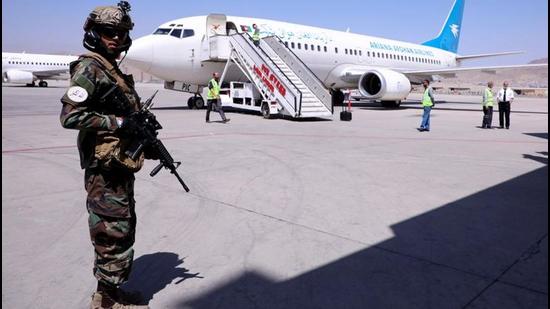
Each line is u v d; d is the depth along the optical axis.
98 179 2.54
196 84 18.95
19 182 6.04
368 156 8.45
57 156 7.98
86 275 3.31
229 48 17.31
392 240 4.04
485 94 14.33
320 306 2.88
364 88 21.62
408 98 47.16
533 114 22.11
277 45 18.19
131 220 2.75
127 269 2.73
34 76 46.16
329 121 15.60
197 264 3.52
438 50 30.98
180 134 11.20
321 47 21.00
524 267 3.47
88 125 2.30
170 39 17.12
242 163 7.56
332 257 3.65
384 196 5.55
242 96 17.25
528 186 6.13
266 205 5.11
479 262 3.56
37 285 3.13
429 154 8.84
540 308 2.85
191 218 4.63
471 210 4.97
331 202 5.26
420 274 3.34
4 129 11.86
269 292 3.07
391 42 26.06
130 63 16.97
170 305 2.89
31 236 4.07
